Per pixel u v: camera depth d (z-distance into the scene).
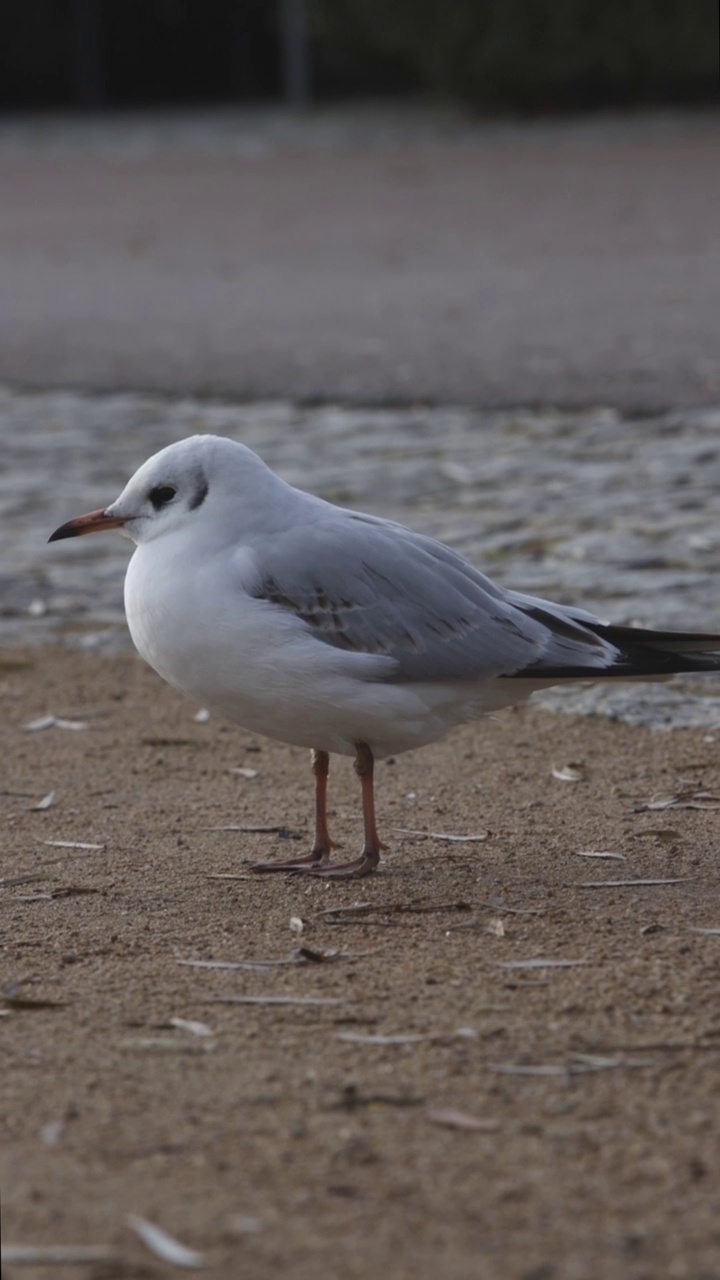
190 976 8.03
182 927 8.74
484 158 49.72
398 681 9.21
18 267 35.88
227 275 33.44
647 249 33.72
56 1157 6.28
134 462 20.45
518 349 24.86
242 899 9.16
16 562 17.17
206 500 9.23
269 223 40.22
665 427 20.33
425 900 9.03
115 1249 5.68
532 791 11.07
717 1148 6.23
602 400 21.61
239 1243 5.69
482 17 55.81
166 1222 5.82
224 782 11.54
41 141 60.81
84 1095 6.77
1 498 19.33
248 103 69.38
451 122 57.84
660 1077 6.78
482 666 9.31
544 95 57.56
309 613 9.11
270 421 21.88
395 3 56.22
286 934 8.58
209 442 9.35
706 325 25.78
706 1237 5.68
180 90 75.56
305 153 53.62
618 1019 7.32
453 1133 6.38
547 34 55.06
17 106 73.88
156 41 74.31
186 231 39.59
